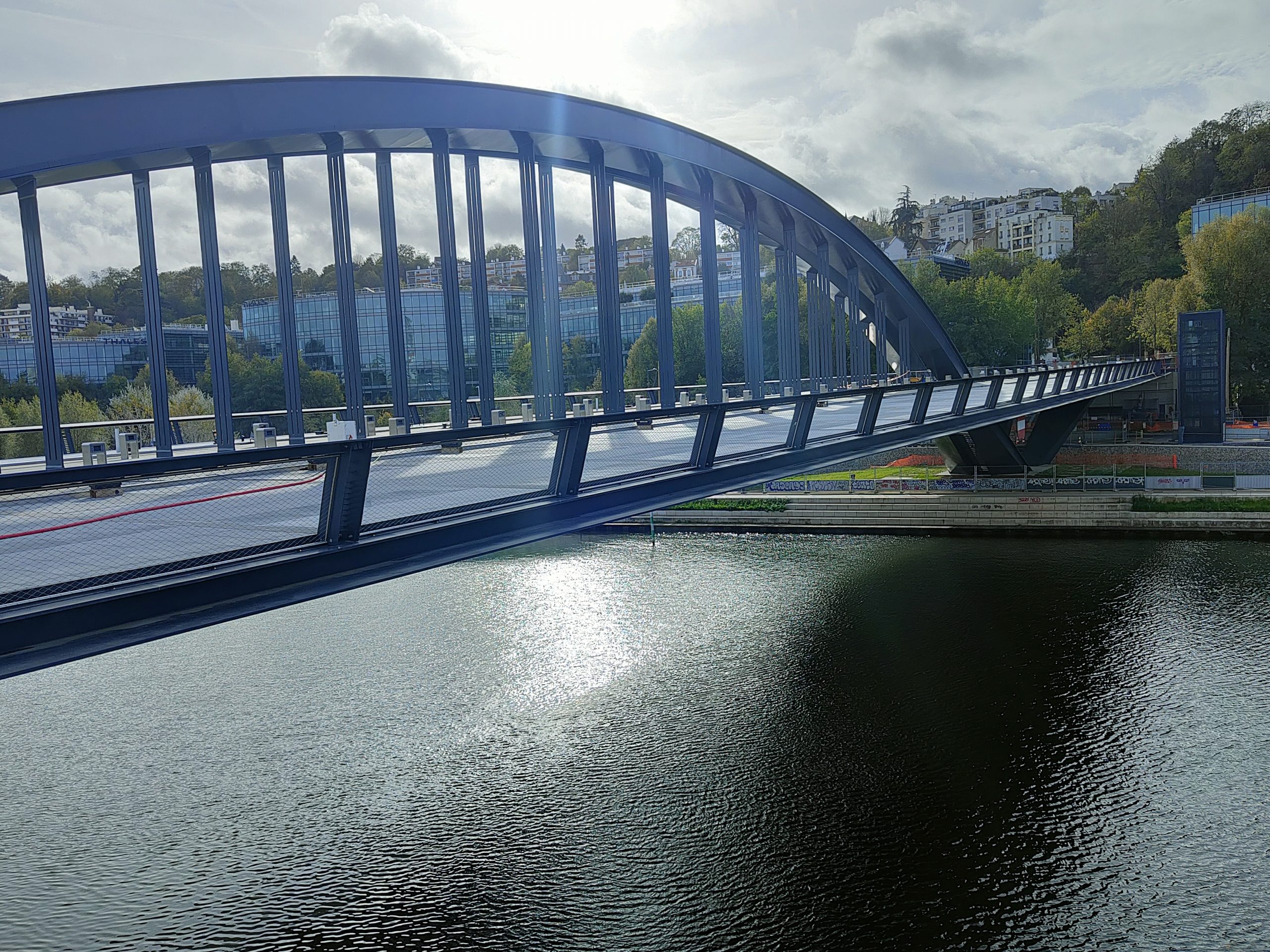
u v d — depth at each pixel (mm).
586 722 20766
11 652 7219
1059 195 178625
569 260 114438
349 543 9773
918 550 36844
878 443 22344
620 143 18750
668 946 13336
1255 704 20641
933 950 13148
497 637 26969
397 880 14945
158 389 12617
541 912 14086
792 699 21688
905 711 20859
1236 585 29781
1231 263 75625
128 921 14031
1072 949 13094
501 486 15203
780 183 25000
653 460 19781
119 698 22812
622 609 29469
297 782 18234
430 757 19203
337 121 13398
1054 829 15984
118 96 10516
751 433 26594
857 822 16344
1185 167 123188
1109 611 27391
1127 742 19016
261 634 27578
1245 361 75875
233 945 13461
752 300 24203
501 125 15875
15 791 18141
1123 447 53562
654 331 58969
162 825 16750
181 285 72312
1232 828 15883
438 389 53219
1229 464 49875
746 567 34750
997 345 84312
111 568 10133
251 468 19031
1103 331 88562
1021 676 22625
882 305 36156
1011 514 39781
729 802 17125
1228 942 13156
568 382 70062
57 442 11508
